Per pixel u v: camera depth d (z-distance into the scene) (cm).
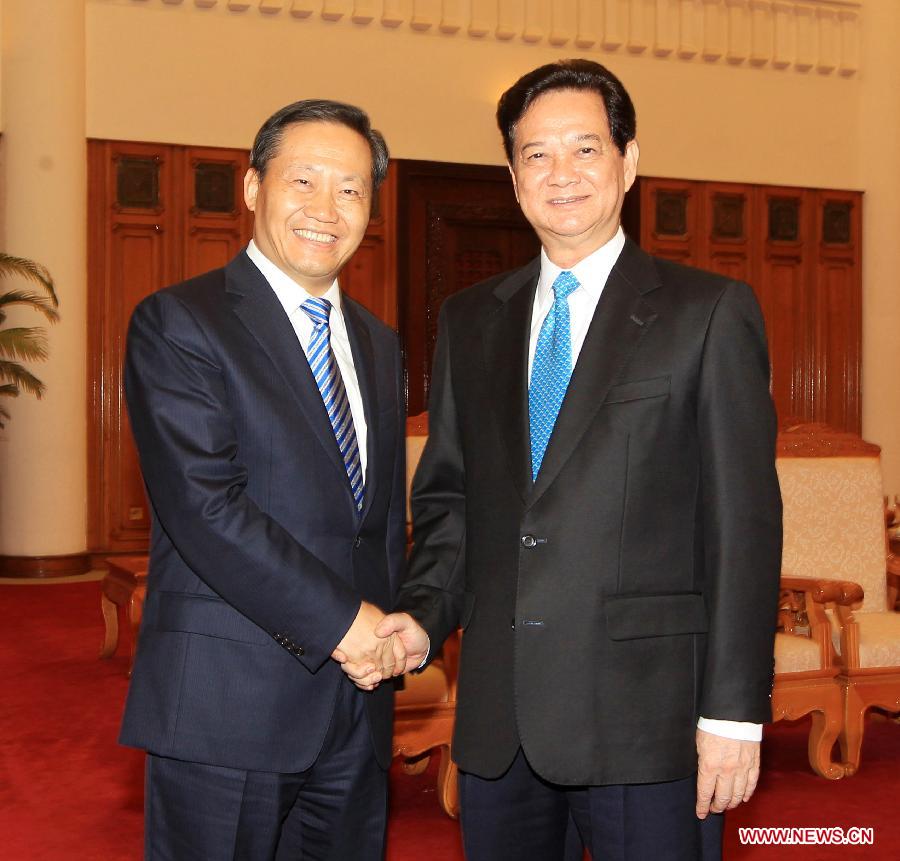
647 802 198
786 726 480
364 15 970
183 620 202
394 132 990
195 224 944
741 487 193
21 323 880
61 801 383
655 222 1057
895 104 1103
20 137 879
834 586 405
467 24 1001
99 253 927
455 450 226
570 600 198
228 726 199
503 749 203
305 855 220
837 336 1112
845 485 467
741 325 199
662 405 198
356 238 216
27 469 885
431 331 1016
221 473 197
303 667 203
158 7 930
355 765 213
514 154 215
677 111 1060
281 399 205
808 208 1102
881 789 395
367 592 213
